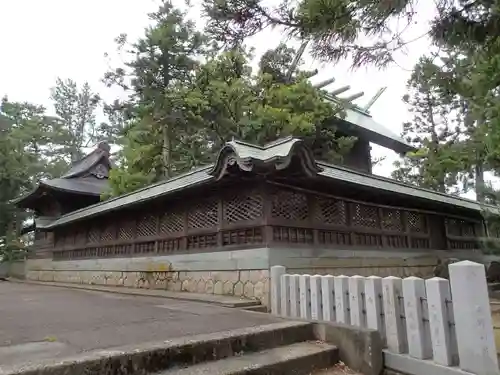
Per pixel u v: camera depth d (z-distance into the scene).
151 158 16.39
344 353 3.56
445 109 19.69
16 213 21.62
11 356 2.68
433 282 3.15
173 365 2.94
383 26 3.82
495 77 5.79
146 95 15.93
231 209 7.08
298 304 4.85
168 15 16.03
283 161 5.67
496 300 9.03
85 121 35.25
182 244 8.13
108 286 10.16
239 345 3.38
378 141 17.86
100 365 2.59
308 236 7.05
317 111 14.66
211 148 16.47
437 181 13.62
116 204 10.18
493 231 8.05
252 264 6.45
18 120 28.00
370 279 3.73
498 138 6.15
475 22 3.96
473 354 2.80
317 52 4.13
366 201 8.47
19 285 12.35
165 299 6.91
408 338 3.32
